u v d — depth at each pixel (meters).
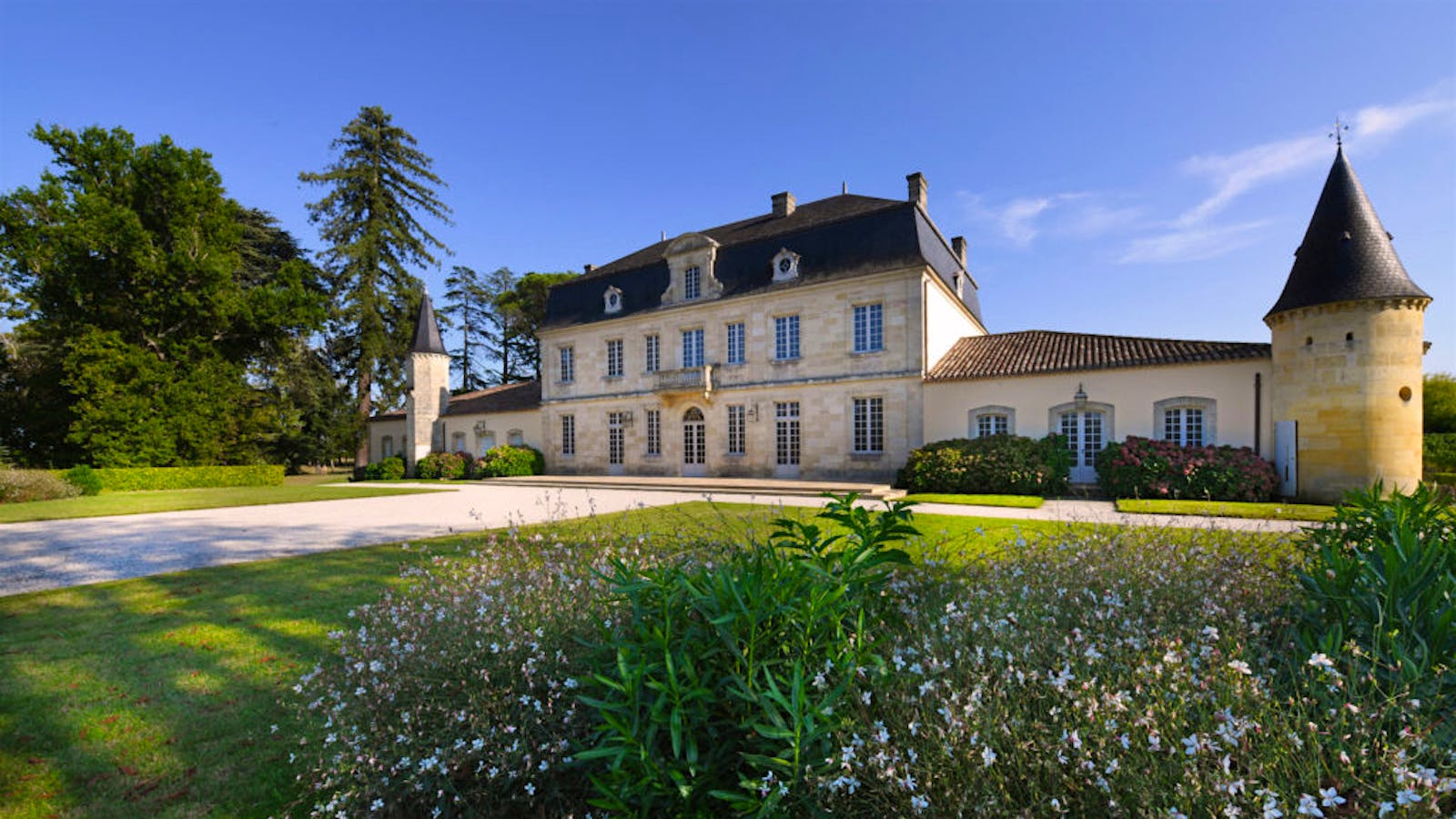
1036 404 18.23
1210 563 3.86
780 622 2.28
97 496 20.23
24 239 23.80
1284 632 2.68
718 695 2.22
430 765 2.36
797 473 22.31
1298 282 14.77
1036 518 10.84
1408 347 13.53
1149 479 14.97
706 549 3.96
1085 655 2.33
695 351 24.98
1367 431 13.61
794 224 24.39
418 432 33.03
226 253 27.80
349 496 19.55
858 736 1.98
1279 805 1.62
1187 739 1.73
